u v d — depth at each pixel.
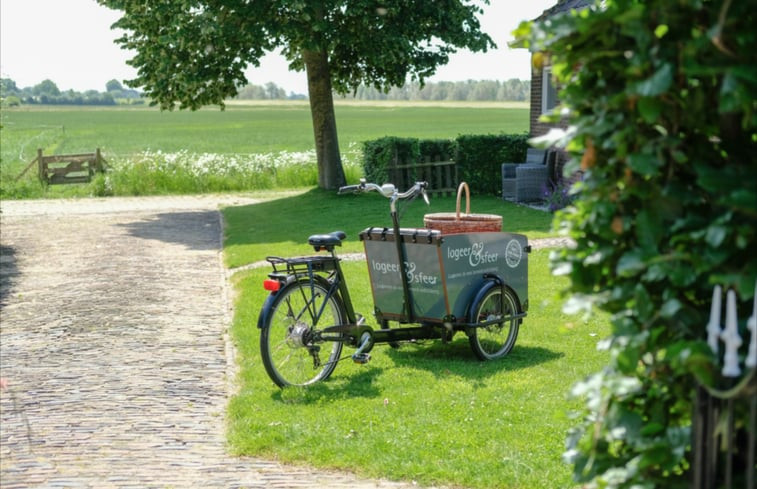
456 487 4.64
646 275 2.30
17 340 8.41
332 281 6.82
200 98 22.78
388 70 24.44
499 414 5.73
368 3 20.58
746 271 2.15
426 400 6.09
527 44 2.47
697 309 2.44
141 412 6.11
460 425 5.54
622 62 2.27
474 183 22.22
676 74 2.20
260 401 6.18
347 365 7.14
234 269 12.67
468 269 7.07
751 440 2.23
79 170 28.16
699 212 2.36
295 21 20.92
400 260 7.10
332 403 6.09
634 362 2.30
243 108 176.00
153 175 27.33
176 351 7.89
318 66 23.84
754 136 2.40
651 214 2.32
